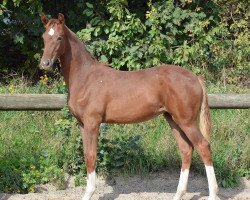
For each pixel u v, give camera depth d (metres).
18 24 8.38
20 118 6.98
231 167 6.17
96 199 5.54
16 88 7.73
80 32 8.23
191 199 5.54
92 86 5.03
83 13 8.32
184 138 5.23
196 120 5.00
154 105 5.02
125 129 6.60
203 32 8.45
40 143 6.51
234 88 8.23
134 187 5.93
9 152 6.17
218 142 6.58
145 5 8.92
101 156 6.02
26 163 5.95
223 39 9.05
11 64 9.07
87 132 5.04
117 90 5.01
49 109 6.22
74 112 5.14
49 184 5.86
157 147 6.39
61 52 4.95
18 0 7.60
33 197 5.45
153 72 5.06
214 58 8.77
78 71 5.09
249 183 6.07
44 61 4.79
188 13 8.34
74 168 6.04
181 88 4.91
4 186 5.62
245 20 9.31
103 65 5.18
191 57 8.44
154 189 5.90
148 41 8.25
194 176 6.17
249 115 7.13
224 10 9.26
